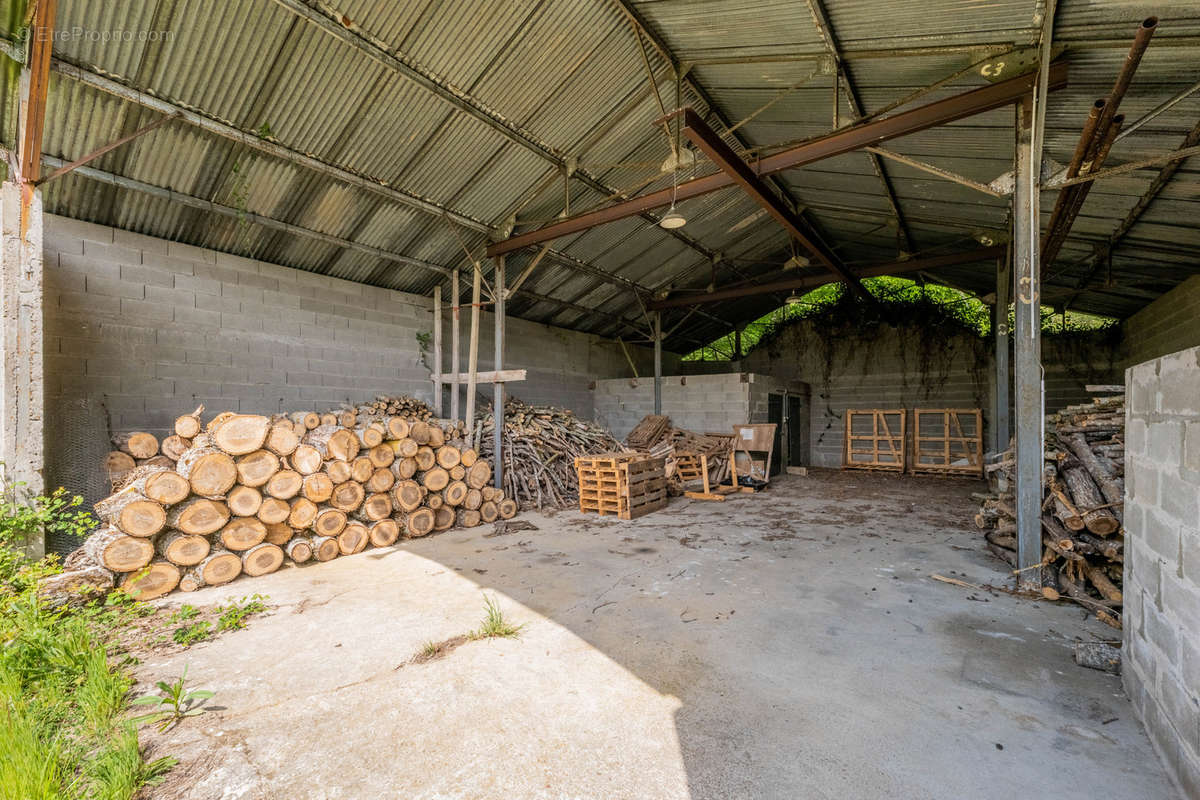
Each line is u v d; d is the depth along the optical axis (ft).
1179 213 17.81
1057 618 11.38
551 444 27.22
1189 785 5.94
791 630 10.85
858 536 18.98
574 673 9.11
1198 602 5.87
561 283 34.14
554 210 25.94
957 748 7.02
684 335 50.42
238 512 14.28
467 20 15.94
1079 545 12.31
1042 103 12.26
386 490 17.99
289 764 6.81
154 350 19.57
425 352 29.45
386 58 16.24
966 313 39.88
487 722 7.70
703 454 30.42
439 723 7.68
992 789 6.27
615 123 21.34
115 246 18.70
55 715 7.59
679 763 6.78
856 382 44.01
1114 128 11.39
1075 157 12.35
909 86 16.01
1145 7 10.27
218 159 18.12
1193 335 24.44
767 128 21.83
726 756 6.90
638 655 9.76
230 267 21.74
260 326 22.61
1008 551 15.78
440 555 16.62
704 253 35.83
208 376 20.98
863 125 15.88
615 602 12.48
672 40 17.03
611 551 17.03
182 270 20.36
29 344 13.32
